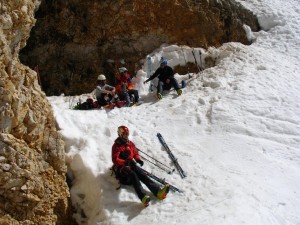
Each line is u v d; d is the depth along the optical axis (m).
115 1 12.20
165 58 12.52
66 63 12.38
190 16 12.80
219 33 13.27
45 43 12.37
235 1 14.14
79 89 12.25
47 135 7.46
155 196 7.65
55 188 7.41
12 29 6.75
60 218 7.53
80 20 12.33
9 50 6.66
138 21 12.42
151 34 12.62
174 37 12.79
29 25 7.22
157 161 8.36
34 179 6.86
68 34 12.35
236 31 13.62
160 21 12.61
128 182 7.84
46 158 7.37
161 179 7.79
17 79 6.81
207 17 13.05
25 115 6.92
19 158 6.65
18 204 6.73
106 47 12.50
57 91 12.23
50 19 12.32
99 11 12.25
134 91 10.95
